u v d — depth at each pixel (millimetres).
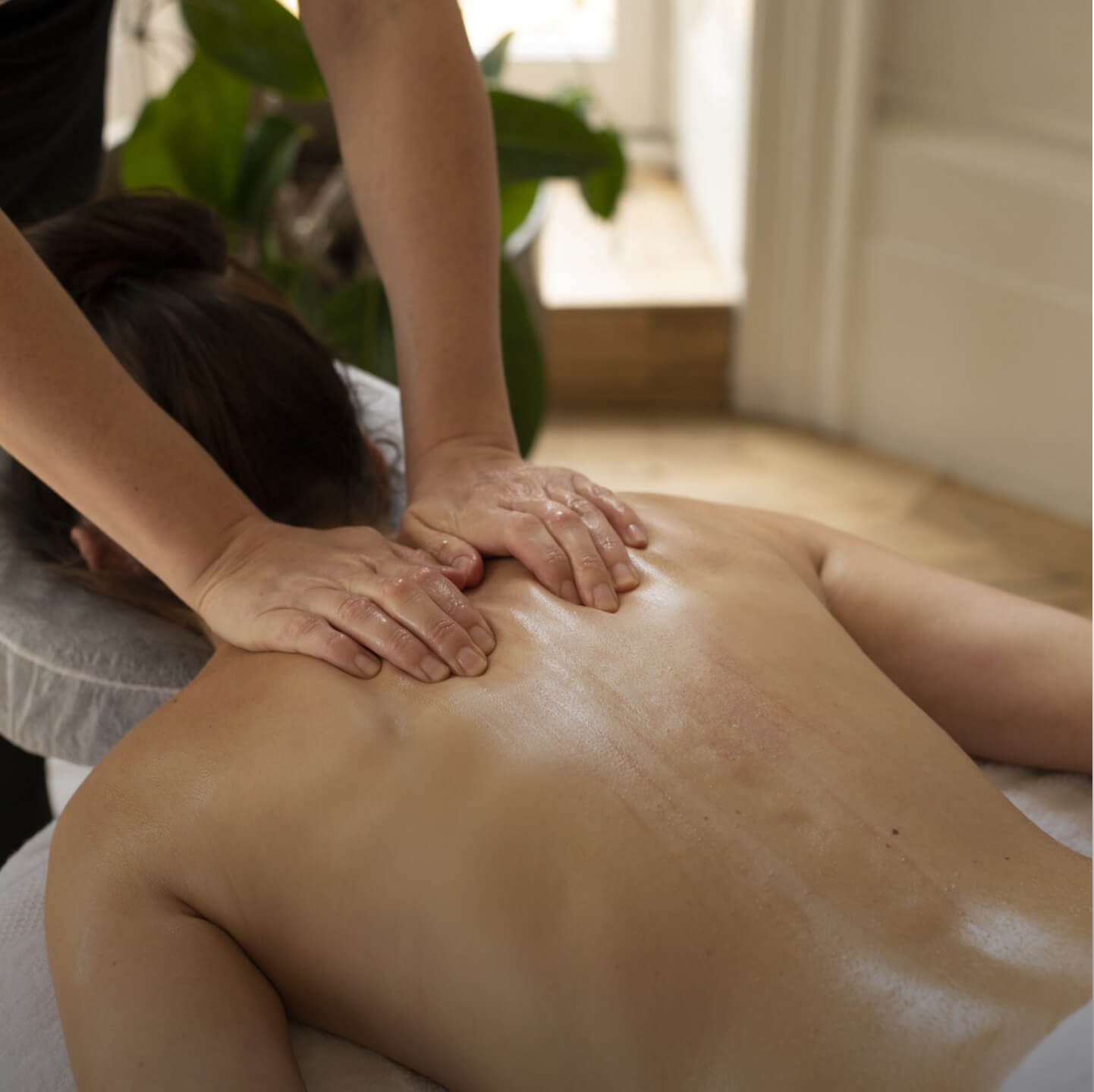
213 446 858
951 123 2047
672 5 2916
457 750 655
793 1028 566
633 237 2699
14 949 801
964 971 566
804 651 706
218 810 673
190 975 637
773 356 2377
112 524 775
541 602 734
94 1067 610
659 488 2176
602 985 595
